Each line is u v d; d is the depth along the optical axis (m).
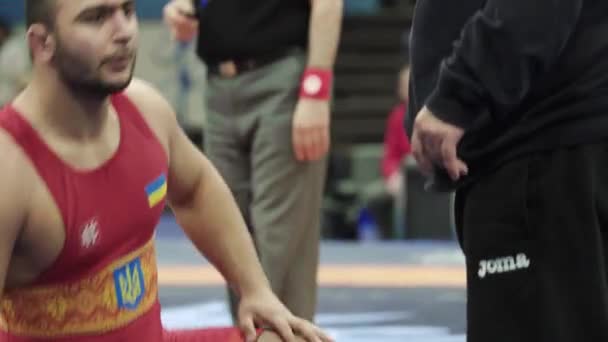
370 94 18.52
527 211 4.04
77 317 3.81
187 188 4.25
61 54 3.62
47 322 3.81
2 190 3.57
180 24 6.41
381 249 11.73
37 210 3.64
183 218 4.32
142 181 3.86
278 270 6.07
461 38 3.90
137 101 4.01
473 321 4.14
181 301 8.70
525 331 4.05
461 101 3.89
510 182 4.06
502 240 4.08
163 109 4.11
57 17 3.59
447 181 4.15
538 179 4.03
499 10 3.79
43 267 3.72
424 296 8.95
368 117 18.12
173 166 4.18
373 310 8.43
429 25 4.21
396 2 20.08
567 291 4.01
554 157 4.02
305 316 6.19
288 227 6.05
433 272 10.16
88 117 3.72
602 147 4.02
